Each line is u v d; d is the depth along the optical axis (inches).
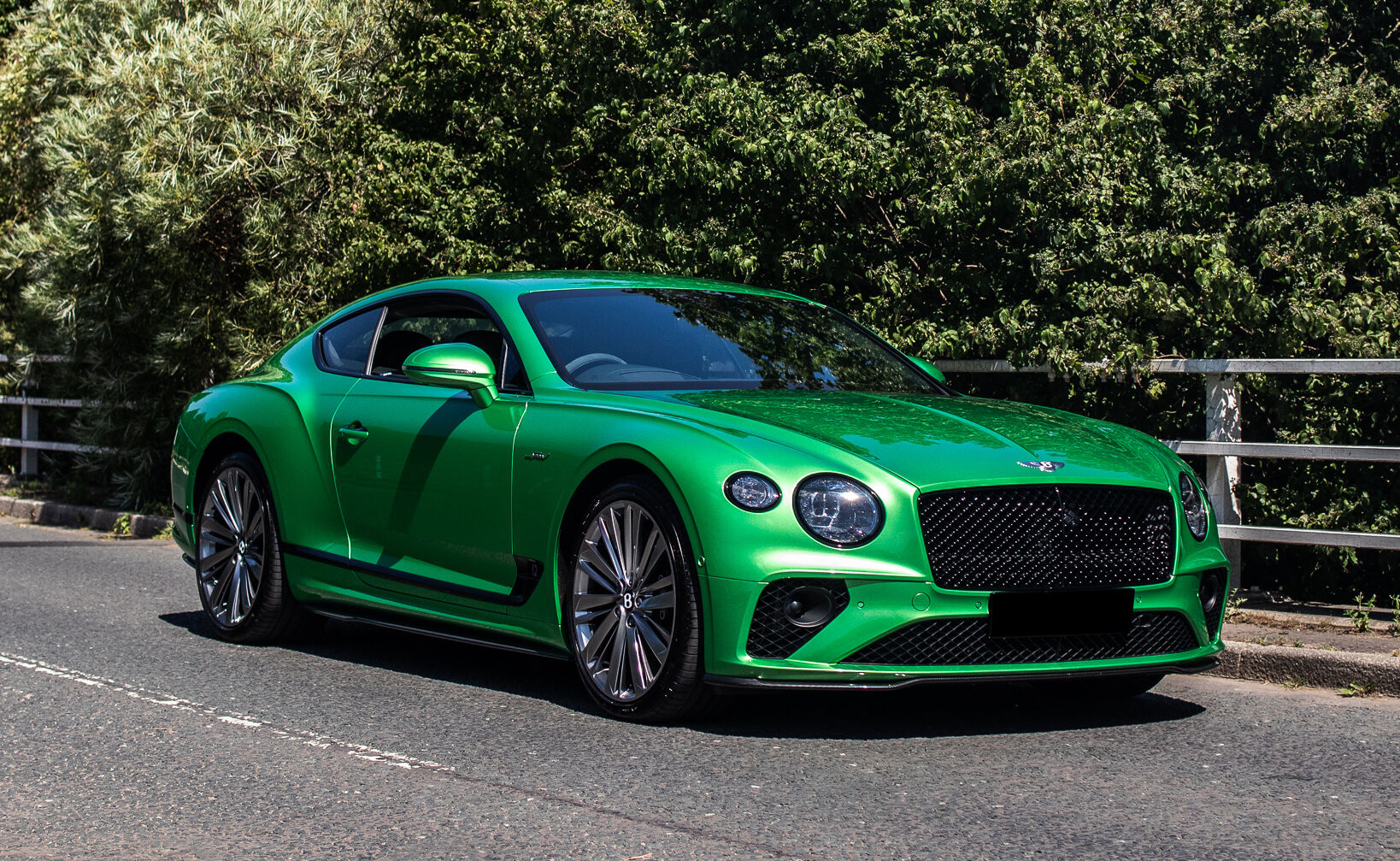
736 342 250.2
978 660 195.3
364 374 268.2
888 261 349.1
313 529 266.1
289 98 493.7
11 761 191.2
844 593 192.1
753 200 360.8
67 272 513.0
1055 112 348.8
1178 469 220.2
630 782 177.9
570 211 386.3
